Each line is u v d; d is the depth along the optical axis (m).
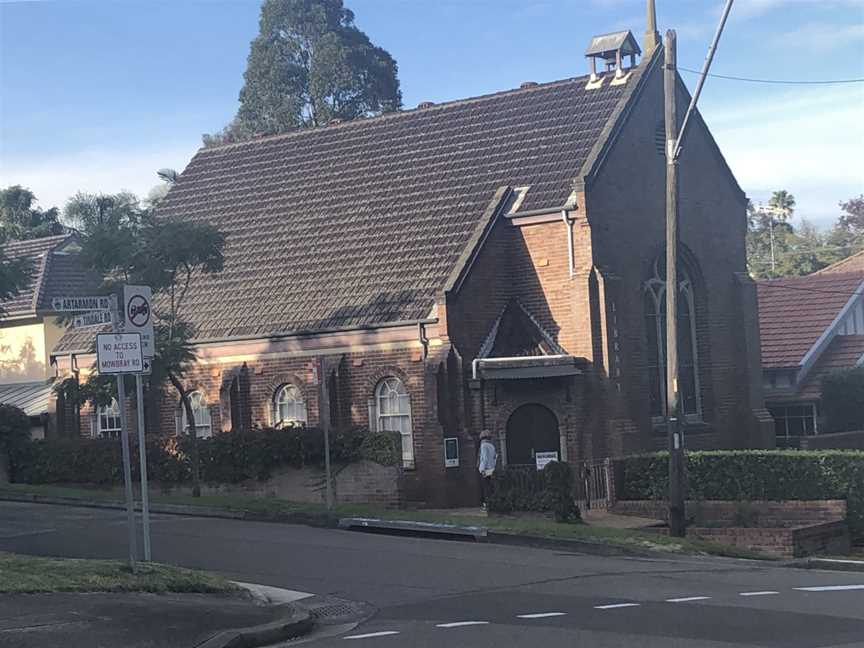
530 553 19.97
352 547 20.27
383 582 16.59
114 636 11.81
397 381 29.89
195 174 39.94
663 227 32.44
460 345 29.05
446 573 17.34
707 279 33.88
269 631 12.62
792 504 25.23
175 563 18.36
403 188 34.25
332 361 30.78
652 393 32.00
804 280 42.34
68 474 32.38
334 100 66.38
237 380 32.25
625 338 30.56
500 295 30.52
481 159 33.59
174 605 13.74
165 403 34.31
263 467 28.95
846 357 39.22
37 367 40.91
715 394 33.69
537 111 34.31
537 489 24.70
